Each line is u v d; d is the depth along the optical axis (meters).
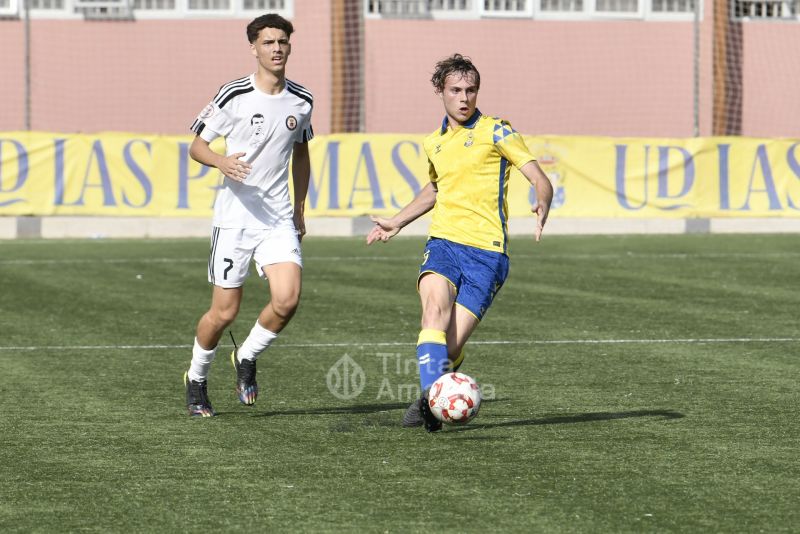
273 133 22.48
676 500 17.30
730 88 78.19
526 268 50.72
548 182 20.70
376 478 18.50
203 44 76.12
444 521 16.27
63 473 18.91
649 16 78.12
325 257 55.06
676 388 26.19
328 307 39.41
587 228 66.62
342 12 74.94
